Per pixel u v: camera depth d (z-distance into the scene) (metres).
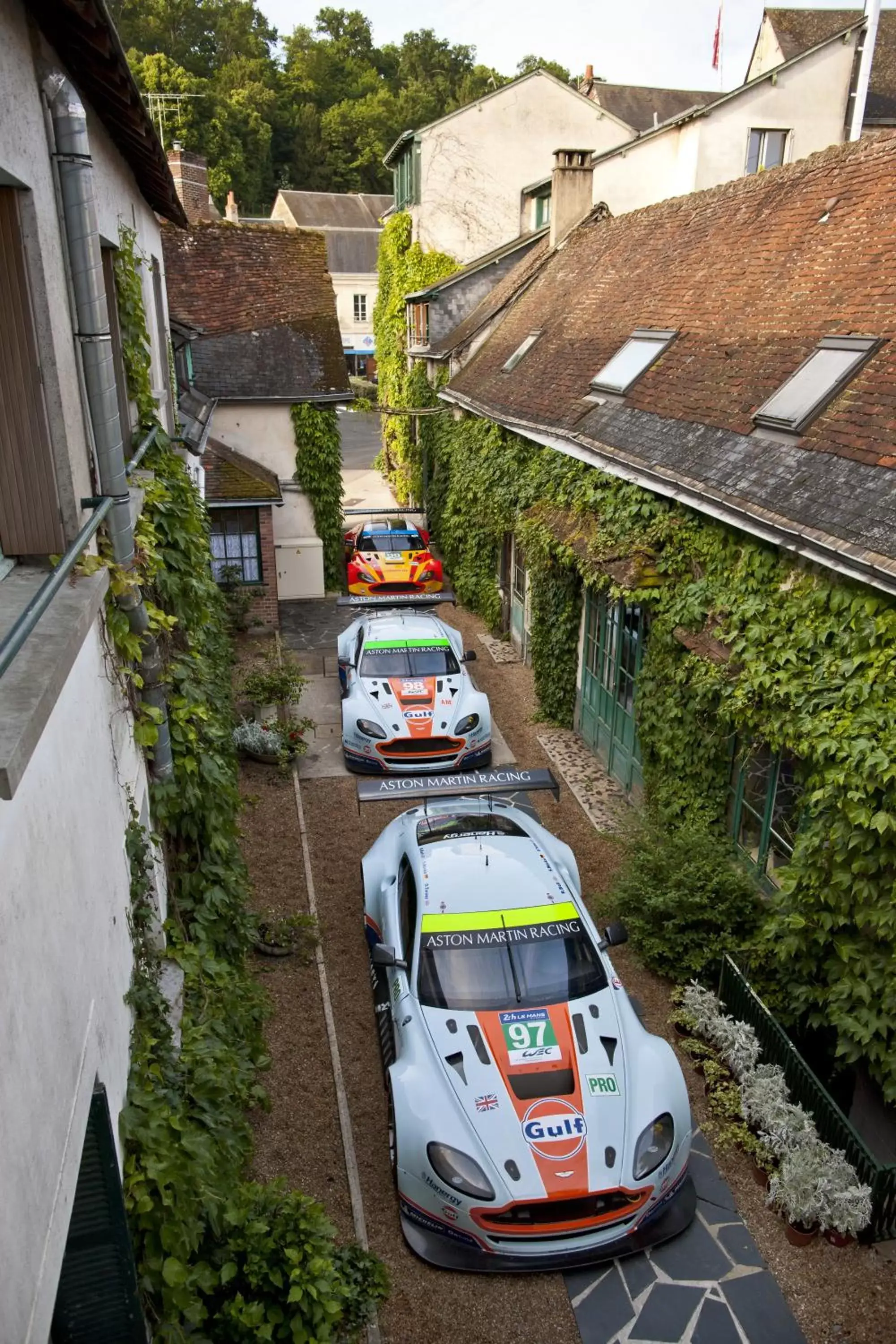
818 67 21.34
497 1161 5.41
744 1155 6.34
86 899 3.55
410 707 11.85
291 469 19.39
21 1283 2.29
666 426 10.14
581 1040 6.11
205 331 19.52
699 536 8.73
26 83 3.66
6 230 3.67
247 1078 5.96
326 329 20.36
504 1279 5.52
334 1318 4.63
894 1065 5.93
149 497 6.46
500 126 25.05
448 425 20.31
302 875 9.74
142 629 5.05
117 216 6.61
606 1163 5.42
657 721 9.27
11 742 2.19
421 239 25.78
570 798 11.30
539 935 6.77
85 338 4.38
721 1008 7.30
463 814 8.59
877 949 6.11
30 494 3.86
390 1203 6.06
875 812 5.88
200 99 58.09
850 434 7.49
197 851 7.01
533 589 13.68
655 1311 5.33
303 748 12.27
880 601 6.31
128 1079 4.24
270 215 65.12
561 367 14.39
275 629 17.77
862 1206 5.55
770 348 9.59
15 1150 2.34
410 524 20.75
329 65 71.69
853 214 10.08
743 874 8.01
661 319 12.45
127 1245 3.62
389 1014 7.07
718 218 13.16
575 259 18.36
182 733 6.46
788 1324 5.26
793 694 6.71
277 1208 5.08
